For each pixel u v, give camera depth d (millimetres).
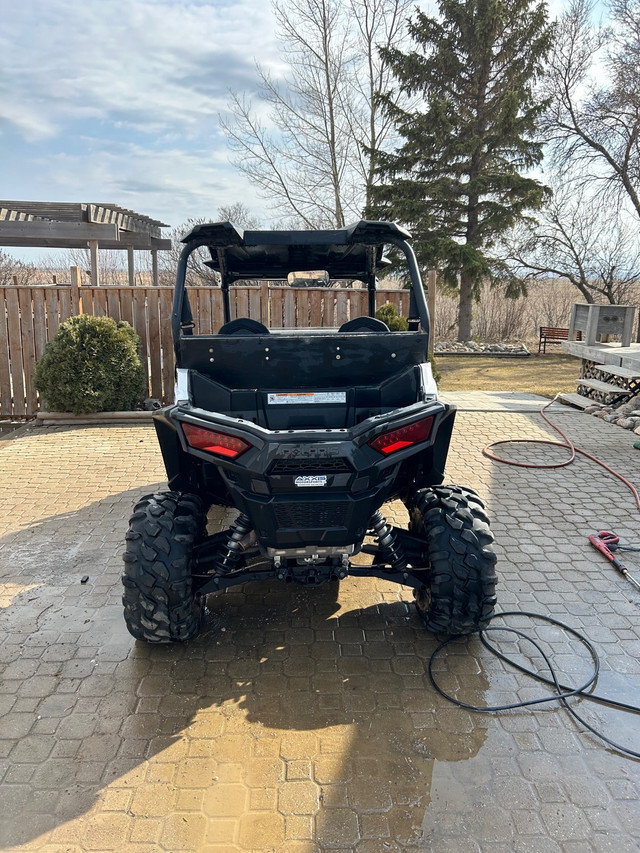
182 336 3113
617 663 3199
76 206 10273
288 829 2225
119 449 7102
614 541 4535
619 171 20969
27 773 2479
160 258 32656
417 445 2865
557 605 3760
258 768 2502
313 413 3086
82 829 2229
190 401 3033
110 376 8250
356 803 2336
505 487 5828
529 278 24031
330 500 2764
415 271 3506
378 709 2850
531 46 21141
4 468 6438
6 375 8977
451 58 21281
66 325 8242
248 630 3500
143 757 2562
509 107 19953
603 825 2248
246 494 2818
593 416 8719
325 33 21609
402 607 3752
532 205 20141
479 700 2914
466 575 3045
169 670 3135
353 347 3113
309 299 8898
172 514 3105
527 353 19906
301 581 3109
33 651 3291
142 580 2979
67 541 4656
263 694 2951
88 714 2816
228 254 4383
